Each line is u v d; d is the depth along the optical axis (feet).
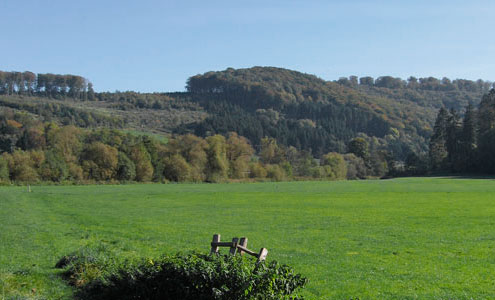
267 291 39.06
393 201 205.87
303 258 76.69
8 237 94.27
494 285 58.54
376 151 653.30
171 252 78.33
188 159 455.22
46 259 70.23
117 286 48.01
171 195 254.27
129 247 82.99
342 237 102.17
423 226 119.96
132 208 179.11
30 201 204.33
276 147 594.65
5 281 53.26
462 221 129.29
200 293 40.81
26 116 578.25
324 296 53.72
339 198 229.45
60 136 422.41
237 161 488.02
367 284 59.06
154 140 474.90
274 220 138.21
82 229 111.55
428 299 52.70
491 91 538.47
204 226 122.62
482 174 484.33
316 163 574.56
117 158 402.11
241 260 41.81
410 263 72.49
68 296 49.80
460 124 549.54
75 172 382.83
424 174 549.95
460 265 70.90
